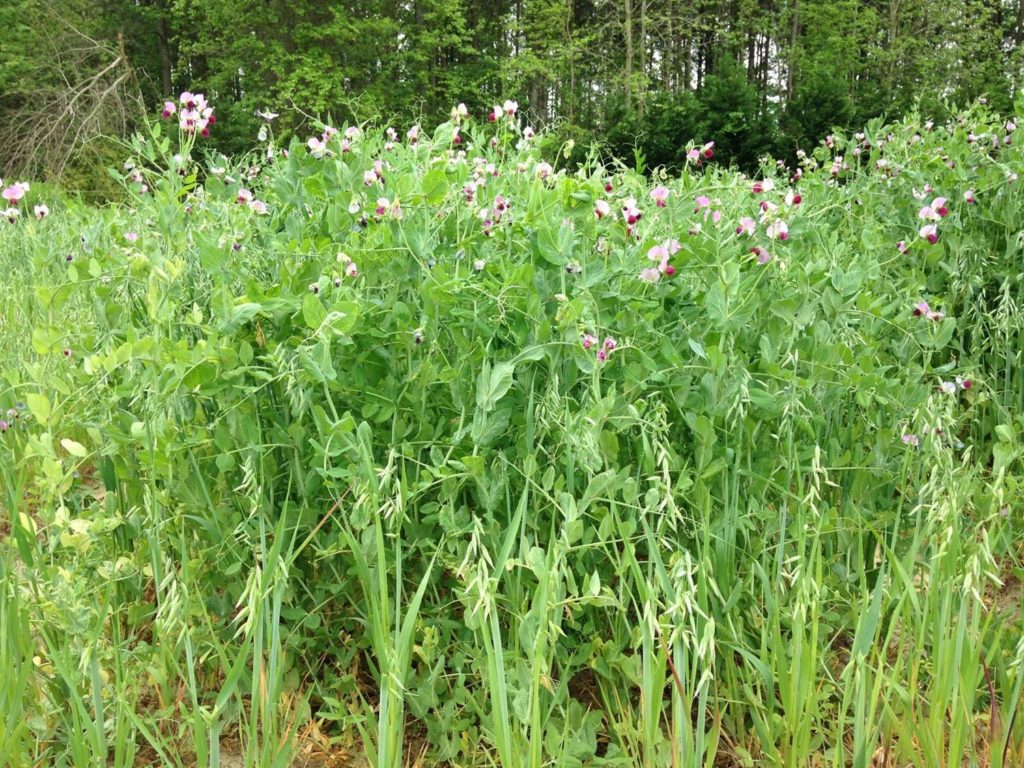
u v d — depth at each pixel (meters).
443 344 2.62
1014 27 27.67
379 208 2.69
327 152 3.08
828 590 2.56
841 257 3.53
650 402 2.55
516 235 2.94
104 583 2.43
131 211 3.95
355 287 2.61
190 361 2.24
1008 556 3.10
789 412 2.54
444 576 2.54
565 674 2.26
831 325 2.93
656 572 2.10
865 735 2.04
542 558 2.04
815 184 5.30
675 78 25.97
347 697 2.49
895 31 23.50
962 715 2.04
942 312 3.08
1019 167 4.32
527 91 22.81
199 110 2.88
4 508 3.24
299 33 21.14
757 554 2.57
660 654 1.96
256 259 2.97
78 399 2.63
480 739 2.27
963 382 3.23
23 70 19.23
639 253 2.73
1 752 2.03
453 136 3.50
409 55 22.00
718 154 15.91
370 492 2.09
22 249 6.07
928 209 3.52
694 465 2.61
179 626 2.27
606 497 2.29
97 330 2.89
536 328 2.43
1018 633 2.48
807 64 24.08
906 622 2.33
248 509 2.46
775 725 2.23
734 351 2.68
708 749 2.08
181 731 2.21
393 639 2.21
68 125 15.93
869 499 2.88
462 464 2.25
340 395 2.52
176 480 2.41
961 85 22.95
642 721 2.14
